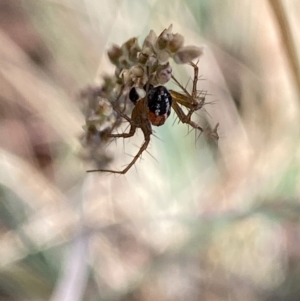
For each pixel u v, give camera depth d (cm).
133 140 18
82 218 15
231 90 20
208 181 19
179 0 19
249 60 20
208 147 20
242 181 19
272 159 19
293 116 20
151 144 18
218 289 18
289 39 14
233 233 18
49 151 19
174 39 12
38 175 18
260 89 20
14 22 21
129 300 17
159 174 19
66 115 19
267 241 18
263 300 18
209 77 19
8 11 21
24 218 17
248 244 18
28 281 17
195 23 20
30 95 19
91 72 19
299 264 18
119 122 13
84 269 15
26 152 20
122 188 19
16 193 18
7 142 20
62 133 19
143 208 18
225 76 20
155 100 12
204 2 20
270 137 20
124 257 18
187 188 19
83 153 13
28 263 17
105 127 13
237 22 20
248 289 18
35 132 20
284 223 18
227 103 20
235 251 18
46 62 20
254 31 20
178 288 17
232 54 20
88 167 13
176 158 19
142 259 18
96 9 20
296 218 16
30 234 17
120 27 19
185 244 17
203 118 19
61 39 20
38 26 20
